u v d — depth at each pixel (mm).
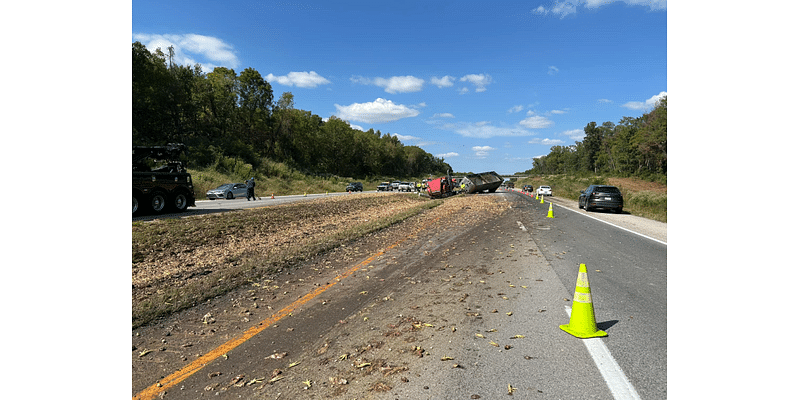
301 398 3369
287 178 66875
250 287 6844
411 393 3350
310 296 6270
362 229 13523
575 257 8969
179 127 64188
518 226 14844
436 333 4629
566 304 5594
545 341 4324
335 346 4379
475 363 3848
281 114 89688
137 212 17828
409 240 11703
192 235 12516
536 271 7613
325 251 9969
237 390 3557
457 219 17469
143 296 6395
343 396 3359
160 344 4562
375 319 5164
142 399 3467
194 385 3672
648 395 3252
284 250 10133
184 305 5797
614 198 21219
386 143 147750
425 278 7238
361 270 7965
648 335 4473
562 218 17922
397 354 4109
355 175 122188
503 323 4891
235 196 35969
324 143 106125
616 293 6109
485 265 8242
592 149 152250
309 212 21203
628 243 10906
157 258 9484
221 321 5270
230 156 61625
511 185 90250
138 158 18984
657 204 27844
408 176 169125
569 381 3477
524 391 3330
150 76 59562
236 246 11219
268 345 4484
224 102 77938
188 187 20297
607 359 3877
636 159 98500
